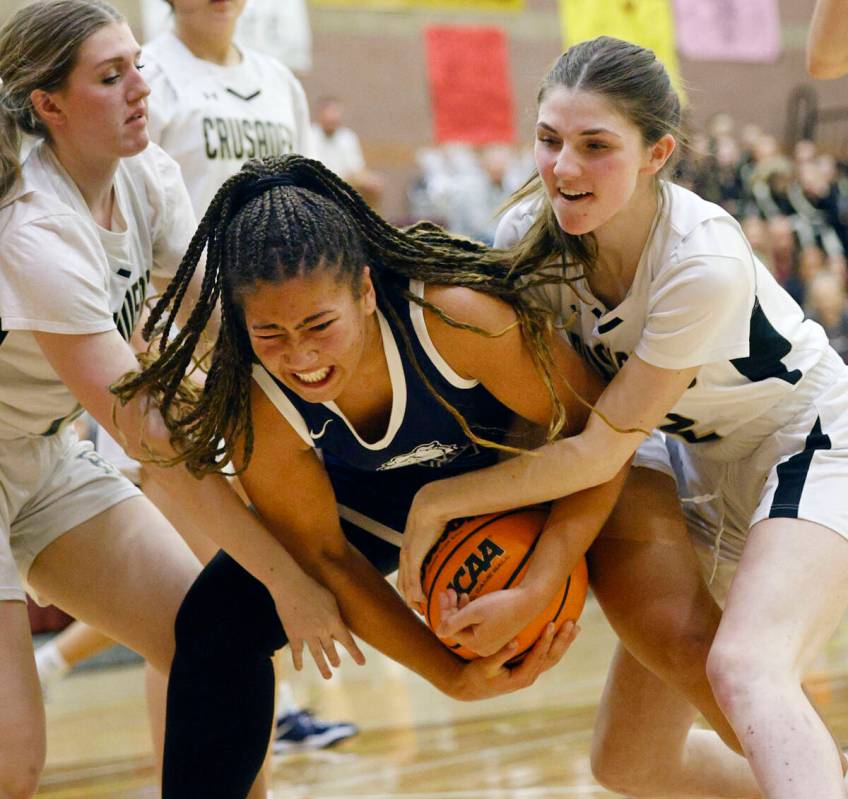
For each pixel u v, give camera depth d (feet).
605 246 7.62
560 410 7.32
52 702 18.70
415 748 13.69
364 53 36.65
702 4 40.98
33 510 8.84
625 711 8.66
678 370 7.32
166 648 8.49
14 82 7.75
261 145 12.61
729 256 7.29
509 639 7.44
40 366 8.28
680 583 7.85
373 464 7.93
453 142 37.52
